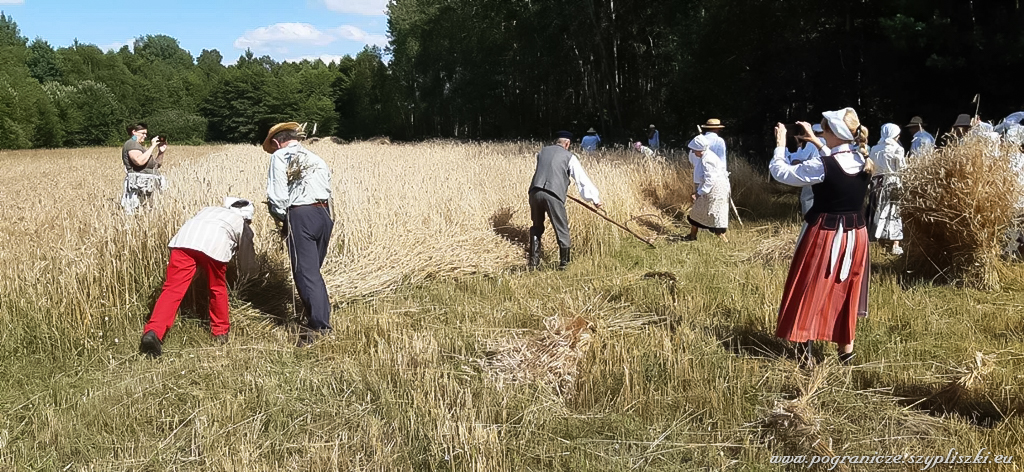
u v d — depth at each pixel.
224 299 5.08
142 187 8.66
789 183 4.42
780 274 6.61
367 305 5.89
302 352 4.79
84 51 98.88
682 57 26.52
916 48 16.28
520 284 6.46
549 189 7.28
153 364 4.62
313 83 91.69
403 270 6.46
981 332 5.00
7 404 4.05
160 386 4.21
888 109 19.89
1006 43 14.88
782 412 3.56
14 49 72.56
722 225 8.99
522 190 9.62
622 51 37.41
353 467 3.35
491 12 44.84
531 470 3.35
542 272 7.11
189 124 83.56
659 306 5.56
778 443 3.51
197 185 9.58
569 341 4.36
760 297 5.79
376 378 4.20
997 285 6.11
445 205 8.55
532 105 45.53
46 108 62.06
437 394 3.98
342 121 75.56
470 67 47.31
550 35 38.69
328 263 6.32
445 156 16.08
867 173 4.33
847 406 3.81
